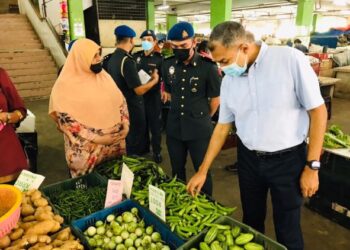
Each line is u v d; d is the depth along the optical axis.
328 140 2.60
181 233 1.49
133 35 3.16
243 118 1.58
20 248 1.21
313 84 1.38
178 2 15.89
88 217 1.57
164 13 19.66
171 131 2.45
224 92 1.65
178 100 2.36
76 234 1.43
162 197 1.53
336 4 15.84
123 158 2.30
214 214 1.62
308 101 1.38
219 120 1.75
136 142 3.65
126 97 3.36
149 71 3.78
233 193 3.17
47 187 1.92
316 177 1.45
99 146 2.25
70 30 7.19
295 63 1.38
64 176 3.57
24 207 1.52
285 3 14.32
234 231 1.43
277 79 1.42
